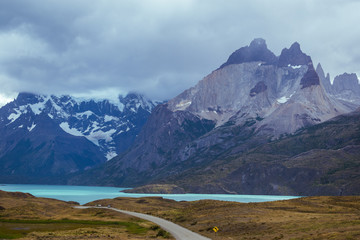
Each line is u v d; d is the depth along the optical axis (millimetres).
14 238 95125
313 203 145875
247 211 131500
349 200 149000
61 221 140625
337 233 77938
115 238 92000
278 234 88250
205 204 166750
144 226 119625
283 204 147000
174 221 137125
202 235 97188
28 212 169875
